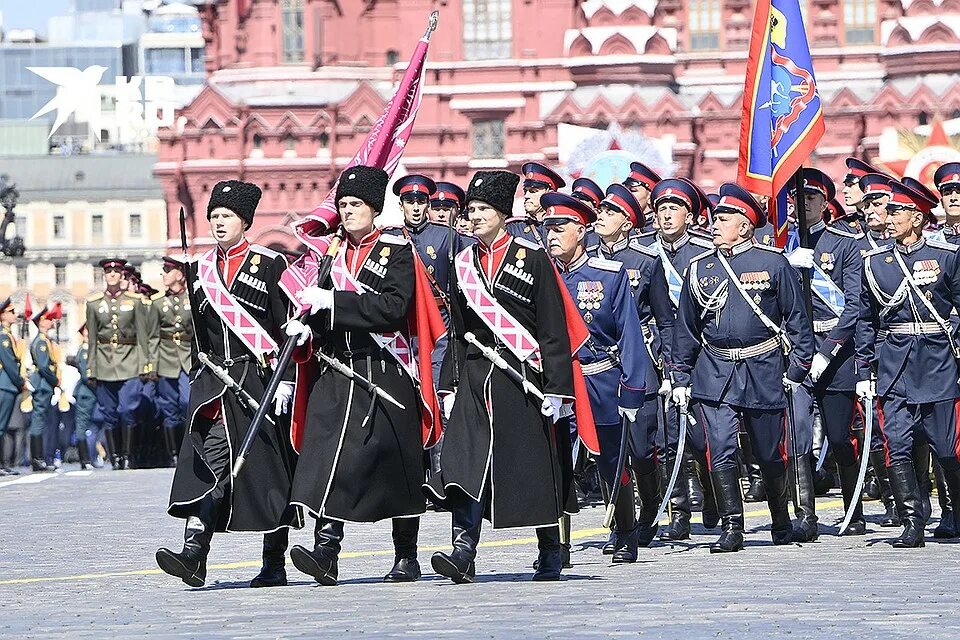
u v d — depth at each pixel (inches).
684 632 896.3
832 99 7052.2
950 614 956.6
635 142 5280.5
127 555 1449.3
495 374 1105.4
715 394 1365.7
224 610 1030.4
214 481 1121.4
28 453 3198.8
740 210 1363.2
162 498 2121.1
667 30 7027.6
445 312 1386.6
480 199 1102.4
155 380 2839.6
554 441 1114.7
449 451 1103.6
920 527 1386.6
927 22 6963.6
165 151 7391.7
